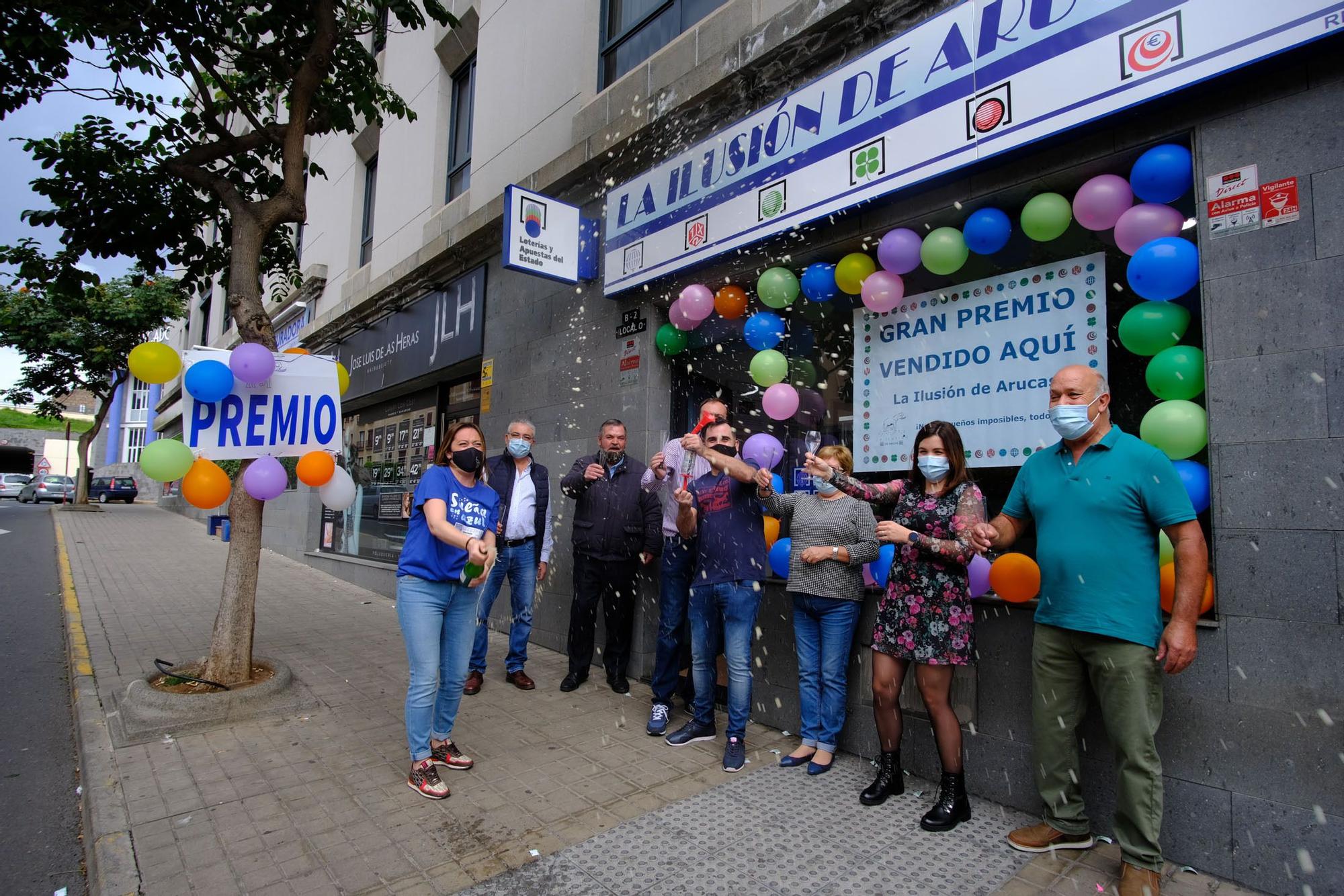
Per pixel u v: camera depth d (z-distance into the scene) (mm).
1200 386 2814
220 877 2615
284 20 5273
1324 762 2408
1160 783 2479
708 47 5047
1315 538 2465
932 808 3088
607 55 6309
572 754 3807
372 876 2633
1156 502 2480
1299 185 2580
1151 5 2820
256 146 5137
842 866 2709
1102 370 3361
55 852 2977
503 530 4922
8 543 13852
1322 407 2482
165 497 28594
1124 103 2883
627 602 4984
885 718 3248
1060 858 2758
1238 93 2723
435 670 3365
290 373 4527
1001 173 3418
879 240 4051
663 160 5203
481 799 3268
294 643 6164
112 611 7441
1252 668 2561
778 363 4316
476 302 7496
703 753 3840
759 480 3562
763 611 4328
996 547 2904
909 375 4082
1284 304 2582
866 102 3850
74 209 5141
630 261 5359
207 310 23734
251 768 3568
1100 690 2578
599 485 4980
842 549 3428
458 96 9117
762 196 4391
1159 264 2795
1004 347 3697
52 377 24000
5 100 4758
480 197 7836
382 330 9805
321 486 4629
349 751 3801
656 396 5383
